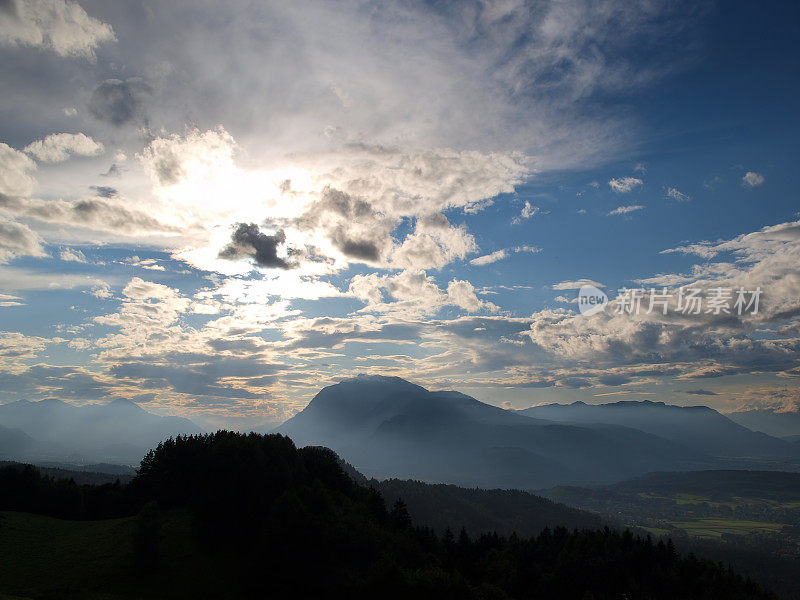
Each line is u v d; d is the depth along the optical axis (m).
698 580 159.88
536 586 161.00
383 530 149.25
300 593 109.69
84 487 174.75
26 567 108.31
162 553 119.75
